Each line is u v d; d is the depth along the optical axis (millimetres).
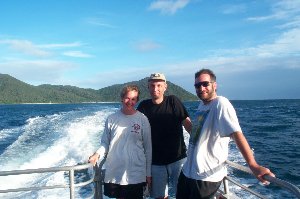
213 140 3250
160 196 4410
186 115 4336
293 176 11703
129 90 3859
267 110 61656
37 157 12383
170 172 4402
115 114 3963
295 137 22266
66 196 7605
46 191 7961
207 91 3393
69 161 11367
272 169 12758
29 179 9312
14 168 10984
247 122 34562
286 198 8297
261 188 9031
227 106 3082
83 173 9602
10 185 8727
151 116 4305
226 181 3682
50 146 14391
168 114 4277
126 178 3803
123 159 3803
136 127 3871
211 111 3250
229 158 12539
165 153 4301
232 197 3553
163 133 4281
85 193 7801
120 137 3852
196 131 3395
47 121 30172
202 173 3266
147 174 3988
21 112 72188
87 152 12523
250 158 2672
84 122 24422
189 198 3443
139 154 3877
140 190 3898
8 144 18406
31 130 22766
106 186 3883
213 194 3305
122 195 3824
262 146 18375
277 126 29781
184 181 3514
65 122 25984
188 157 3502
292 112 53625
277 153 16062
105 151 3877
